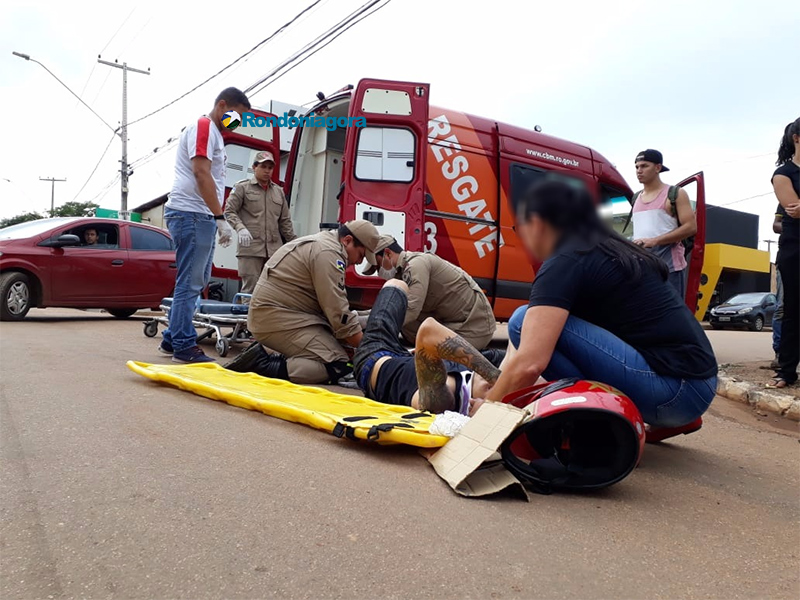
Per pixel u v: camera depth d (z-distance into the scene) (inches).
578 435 89.6
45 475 81.5
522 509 81.0
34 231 306.5
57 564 59.7
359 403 125.0
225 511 73.4
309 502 77.7
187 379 136.1
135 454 91.7
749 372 211.5
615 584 62.6
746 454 122.3
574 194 92.3
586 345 95.7
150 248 335.3
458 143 262.7
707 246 939.3
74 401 121.9
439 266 177.2
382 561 64.0
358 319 167.6
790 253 174.7
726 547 73.8
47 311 402.0
